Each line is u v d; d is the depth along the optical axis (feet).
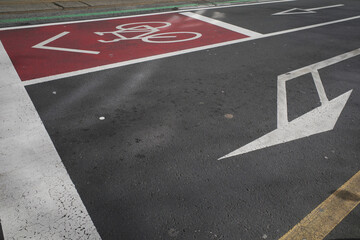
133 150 12.24
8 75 18.31
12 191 10.07
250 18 35.40
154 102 15.97
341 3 48.16
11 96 15.99
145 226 9.00
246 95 17.04
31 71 18.99
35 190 10.15
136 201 9.85
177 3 40.78
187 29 29.94
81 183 10.52
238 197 10.09
